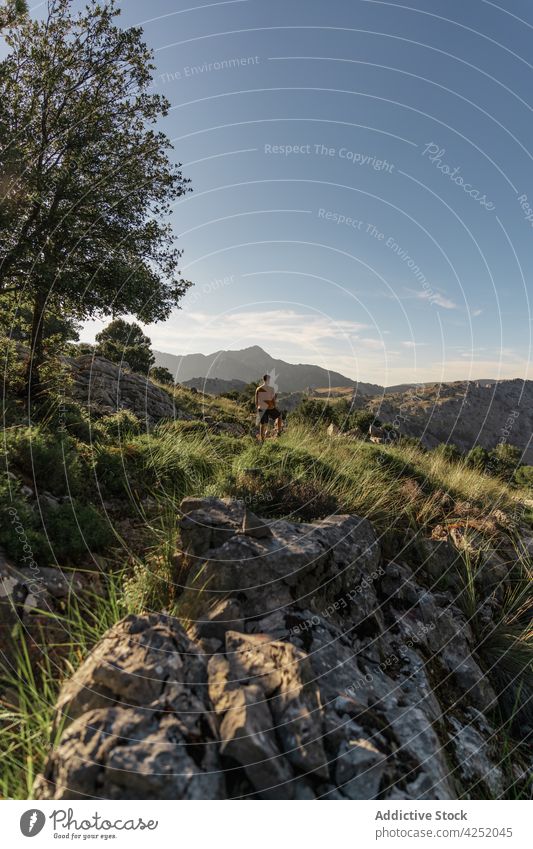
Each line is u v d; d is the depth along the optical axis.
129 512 4.98
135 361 28.83
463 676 3.57
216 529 3.75
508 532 5.99
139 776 1.87
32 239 8.12
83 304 9.53
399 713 2.68
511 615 4.50
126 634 2.52
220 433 10.50
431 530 5.60
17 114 8.04
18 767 2.35
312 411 15.32
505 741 3.21
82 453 5.70
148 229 9.81
